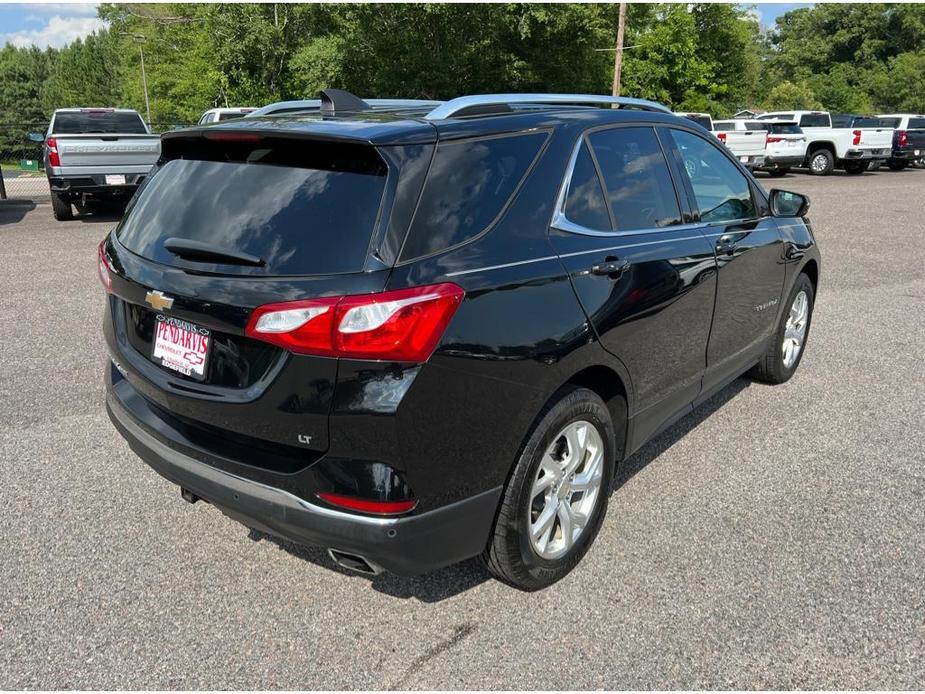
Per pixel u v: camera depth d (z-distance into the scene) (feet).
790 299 16.31
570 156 9.88
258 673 8.24
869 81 245.65
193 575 10.01
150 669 8.27
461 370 7.84
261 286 7.67
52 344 19.71
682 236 11.69
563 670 8.30
